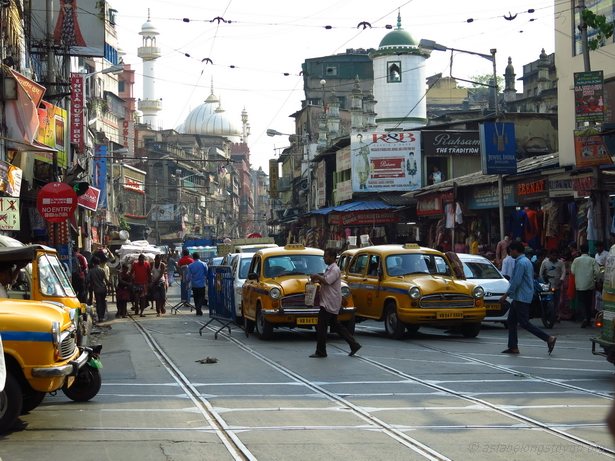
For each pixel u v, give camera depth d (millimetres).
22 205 29500
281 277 19312
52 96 26984
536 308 21094
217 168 134375
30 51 28203
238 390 11602
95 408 10227
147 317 28000
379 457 7562
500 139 27594
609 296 12320
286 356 15789
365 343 18062
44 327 8742
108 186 65125
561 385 11766
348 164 50000
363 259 20922
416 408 10023
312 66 81875
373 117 54531
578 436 8359
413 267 19703
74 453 7789
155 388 11852
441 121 58781
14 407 8586
